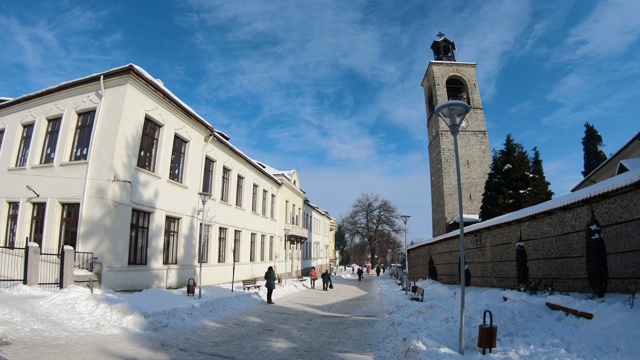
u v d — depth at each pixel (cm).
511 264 1503
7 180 1755
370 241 6619
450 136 4344
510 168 3008
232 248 2525
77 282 1354
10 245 1678
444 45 4894
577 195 1085
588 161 3844
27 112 1811
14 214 1712
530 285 1274
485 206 3081
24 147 1805
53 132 1723
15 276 1584
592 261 997
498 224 1538
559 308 909
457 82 4747
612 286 960
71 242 1513
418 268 3247
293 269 4138
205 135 2175
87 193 1505
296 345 916
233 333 1038
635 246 897
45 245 1542
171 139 1859
